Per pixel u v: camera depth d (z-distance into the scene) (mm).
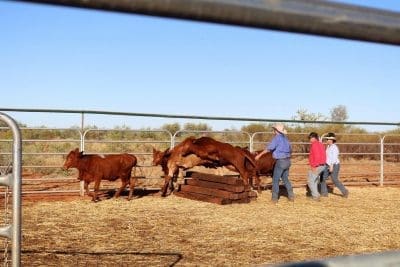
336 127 28125
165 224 10188
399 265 848
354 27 715
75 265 6910
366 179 20719
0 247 7594
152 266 6957
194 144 14109
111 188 15984
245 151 14219
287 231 9664
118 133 23547
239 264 7168
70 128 14078
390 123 17625
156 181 17453
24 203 12852
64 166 13094
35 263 6934
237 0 626
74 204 12750
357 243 8820
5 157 16562
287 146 13711
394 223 10797
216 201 13172
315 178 14508
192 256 7598
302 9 670
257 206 12969
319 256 7781
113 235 9039
